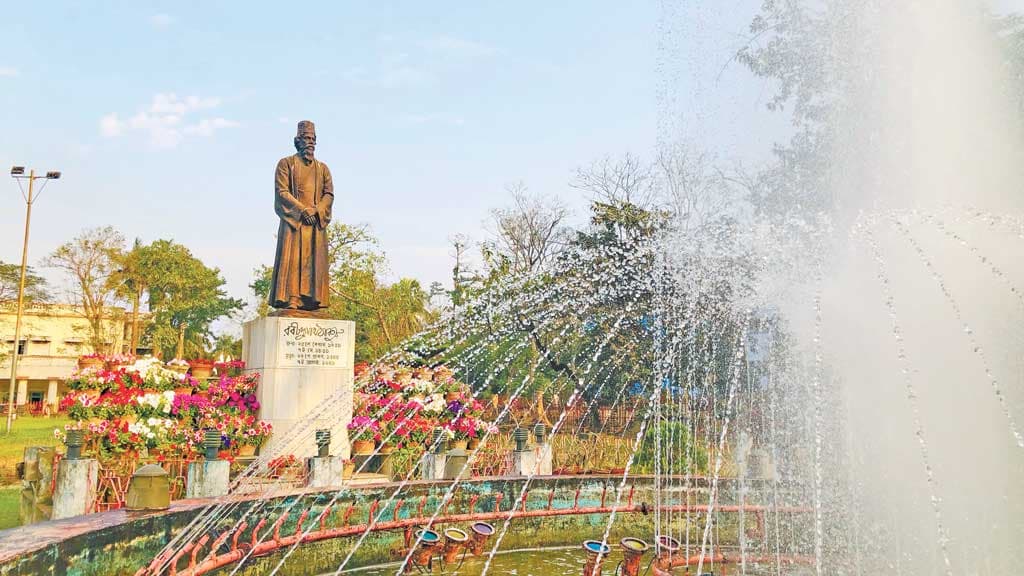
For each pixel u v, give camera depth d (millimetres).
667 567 7742
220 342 63312
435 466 12477
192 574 7117
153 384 12414
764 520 9430
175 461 10461
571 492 11625
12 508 11844
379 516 10258
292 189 15141
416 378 15312
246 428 12703
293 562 8844
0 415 47438
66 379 12039
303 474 11305
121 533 6844
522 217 35500
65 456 9727
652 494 11969
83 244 47938
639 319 20656
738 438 10766
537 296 22484
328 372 14484
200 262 58000
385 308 34094
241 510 8844
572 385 21719
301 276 14844
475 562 9672
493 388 21453
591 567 8633
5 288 52062
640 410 20062
